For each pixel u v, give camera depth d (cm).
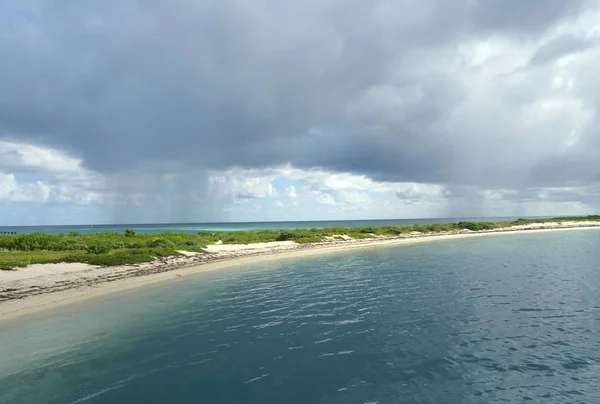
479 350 1405
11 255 3331
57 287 2433
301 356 1360
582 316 1842
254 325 1742
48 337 1551
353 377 1181
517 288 2519
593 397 1047
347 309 2033
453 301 2181
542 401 1028
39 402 1025
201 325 1742
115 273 2988
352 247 5909
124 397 1052
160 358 1338
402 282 2817
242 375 1198
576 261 3847
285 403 1018
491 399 1041
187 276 3147
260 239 6425
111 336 1573
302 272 3394
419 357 1344
